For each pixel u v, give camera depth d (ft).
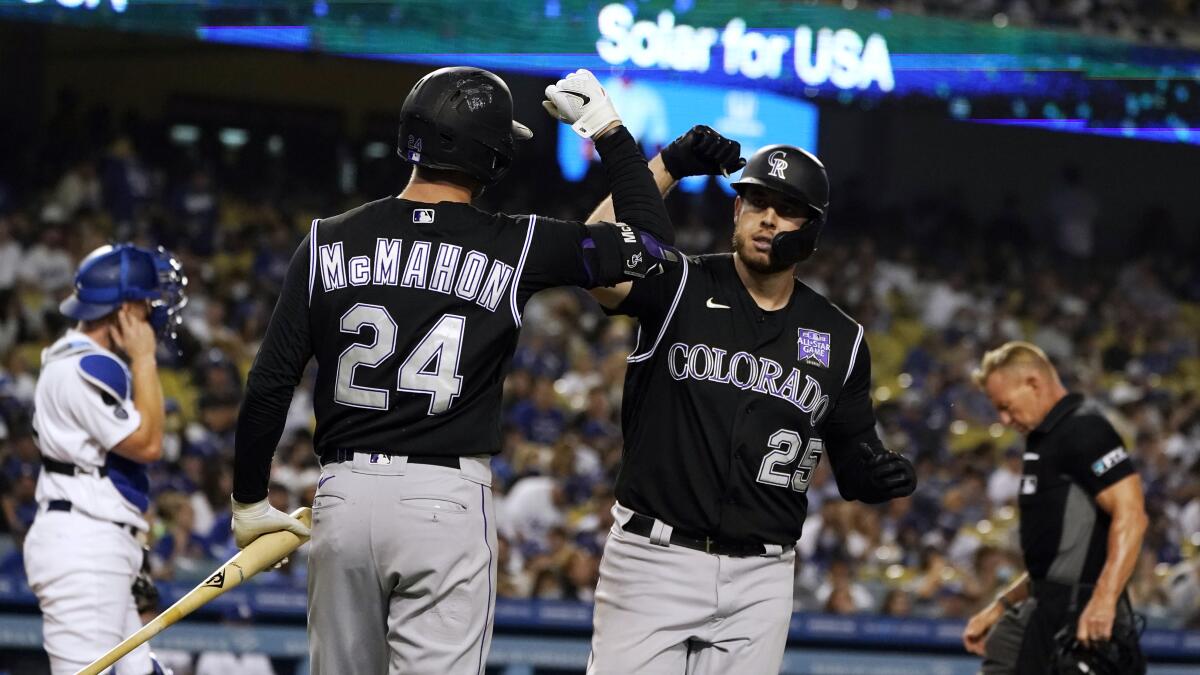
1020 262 271.49
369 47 209.26
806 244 51.44
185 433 147.74
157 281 65.92
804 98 226.17
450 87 46.60
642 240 47.55
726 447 52.26
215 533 130.82
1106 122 243.19
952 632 125.39
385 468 45.24
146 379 64.28
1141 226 290.97
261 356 45.98
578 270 46.73
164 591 109.09
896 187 287.07
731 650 52.95
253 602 110.11
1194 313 270.67
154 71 251.60
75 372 62.54
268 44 203.41
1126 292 268.41
